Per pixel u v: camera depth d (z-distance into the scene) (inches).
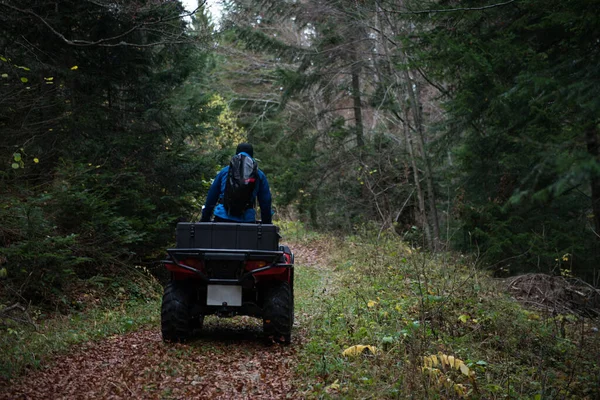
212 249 239.6
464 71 452.4
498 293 357.7
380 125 942.4
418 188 721.6
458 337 263.3
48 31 370.0
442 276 382.3
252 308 246.2
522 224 493.4
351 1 655.8
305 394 178.4
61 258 282.7
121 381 184.9
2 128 324.5
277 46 840.9
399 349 226.8
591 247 477.1
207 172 428.8
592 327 317.7
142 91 411.2
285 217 1049.5
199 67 442.6
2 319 233.3
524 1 380.8
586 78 253.9
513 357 252.4
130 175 368.8
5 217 280.5
